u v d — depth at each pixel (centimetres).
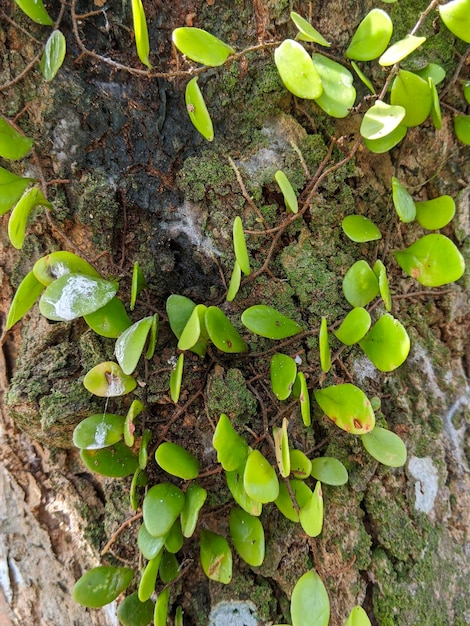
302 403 17
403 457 18
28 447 22
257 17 18
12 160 18
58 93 18
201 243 20
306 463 18
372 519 20
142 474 19
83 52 18
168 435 20
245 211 19
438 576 19
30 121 18
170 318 18
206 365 20
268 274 20
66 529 21
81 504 21
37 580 22
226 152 19
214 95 19
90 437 18
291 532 19
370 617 19
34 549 22
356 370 20
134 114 19
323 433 20
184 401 20
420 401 21
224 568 18
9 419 21
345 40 18
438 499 20
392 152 20
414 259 18
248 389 19
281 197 19
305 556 19
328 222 20
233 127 19
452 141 20
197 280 21
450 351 21
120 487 20
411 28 18
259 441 19
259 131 19
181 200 20
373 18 17
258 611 20
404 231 20
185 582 20
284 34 18
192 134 19
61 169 18
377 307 20
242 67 18
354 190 20
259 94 19
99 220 19
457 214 20
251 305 20
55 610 21
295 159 19
